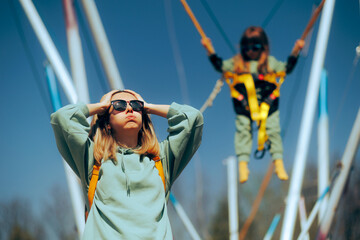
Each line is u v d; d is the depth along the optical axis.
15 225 34.53
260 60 7.84
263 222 32.03
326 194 9.38
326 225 8.98
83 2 8.63
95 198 4.11
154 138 4.40
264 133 7.61
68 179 8.40
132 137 4.35
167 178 4.44
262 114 7.63
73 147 4.13
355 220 24.20
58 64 8.53
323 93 10.73
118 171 4.13
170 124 4.49
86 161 4.24
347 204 24.61
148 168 4.20
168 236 4.03
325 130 10.62
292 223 9.24
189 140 4.50
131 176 4.11
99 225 3.94
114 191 4.05
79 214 8.34
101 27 8.70
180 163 4.55
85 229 3.99
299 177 9.48
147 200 4.05
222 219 32.62
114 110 4.30
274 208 31.92
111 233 3.89
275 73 7.87
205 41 8.08
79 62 8.60
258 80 7.79
